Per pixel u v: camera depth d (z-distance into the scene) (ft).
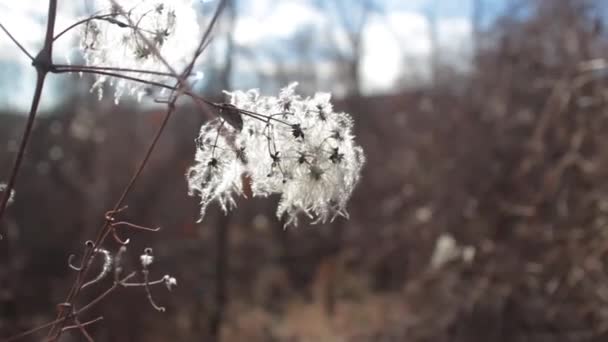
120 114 30.14
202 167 4.95
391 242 31.12
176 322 28.96
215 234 30.53
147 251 5.89
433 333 25.93
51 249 27.91
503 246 22.75
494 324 23.30
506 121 25.40
